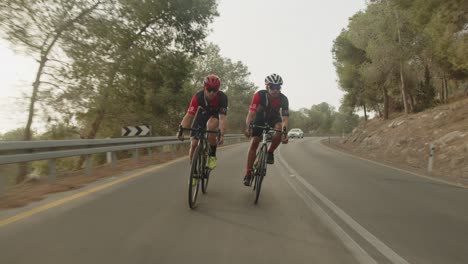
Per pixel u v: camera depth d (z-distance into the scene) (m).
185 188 7.02
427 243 4.11
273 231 4.34
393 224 4.89
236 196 6.42
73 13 15.24
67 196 6.05
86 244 3.69
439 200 6.78
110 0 16.31
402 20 28.09
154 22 20.09
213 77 5.57
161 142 14.34
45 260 3.24
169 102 23.38
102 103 16.75
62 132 16.42
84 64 15.62
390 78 32.50
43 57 15.11
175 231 4.21
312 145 29.72
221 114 5.93
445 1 15.62
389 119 36.84
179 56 21.55
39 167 14.80
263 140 5.97
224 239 3.99
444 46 19.00
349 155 19.16
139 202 5.70
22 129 15.31
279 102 6.07
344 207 5.85
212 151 6.14
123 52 17.11
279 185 7.93
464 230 4.72
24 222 4.43
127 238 3.91
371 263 3.45
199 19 21.50
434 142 17.84
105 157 21.78
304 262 3.41
